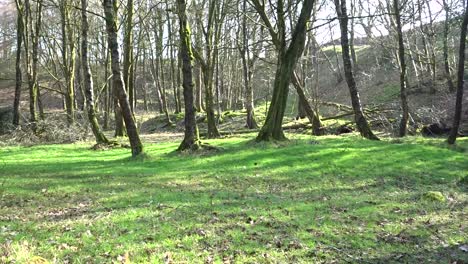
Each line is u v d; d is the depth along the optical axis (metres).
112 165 14.32
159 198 9.58
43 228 7.45
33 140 24.61
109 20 15.34
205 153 15.55
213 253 6.28
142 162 14.62
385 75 44.53
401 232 7.47
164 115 42.03
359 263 6.05
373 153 14.86
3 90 56.16
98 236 6.99
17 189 10.66
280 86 17.50
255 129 28.95
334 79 50.19
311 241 6.86
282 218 8.09
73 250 6.35
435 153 15.11
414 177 12.27
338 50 57.97
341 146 16.03
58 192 10.34
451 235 7.38
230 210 8.59
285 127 27.66
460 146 17.42
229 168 13.15
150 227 7.46
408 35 35.66
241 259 6.07
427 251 6.61
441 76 36.44
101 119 44.34
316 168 13.07
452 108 27.66
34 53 27.97
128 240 6.78
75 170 13.45
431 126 24.75
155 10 34.47
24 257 5.86
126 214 8.27
